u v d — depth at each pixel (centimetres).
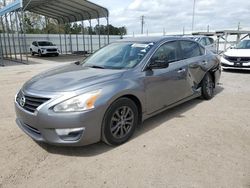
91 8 2242
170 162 318
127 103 369
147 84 402
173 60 484
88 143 333
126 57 437
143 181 280
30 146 365
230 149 351
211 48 1427
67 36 3259
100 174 295
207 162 316
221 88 749
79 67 440
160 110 446
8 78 1020
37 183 280
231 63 1055
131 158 329
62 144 321
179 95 492
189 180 280
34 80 389
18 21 2114
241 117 483
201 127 432
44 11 2481
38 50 2522
